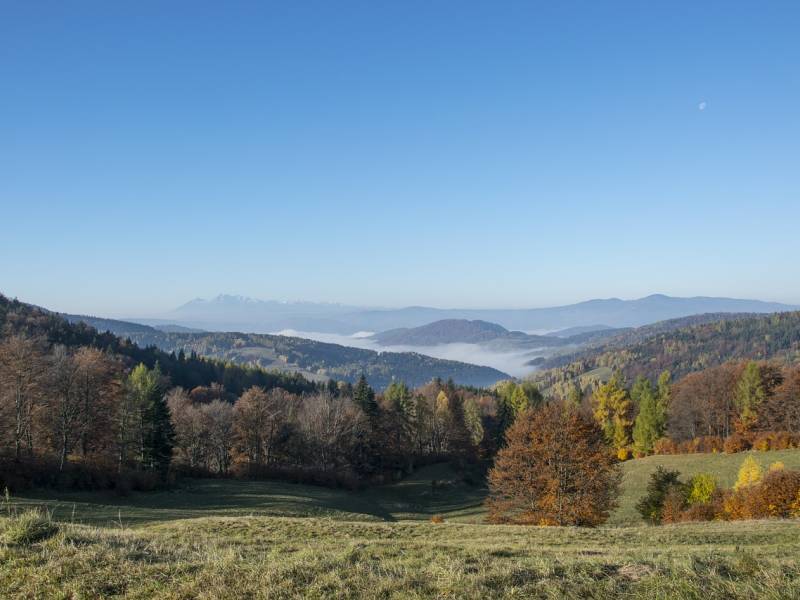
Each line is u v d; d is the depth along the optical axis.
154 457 56.03
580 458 32.53
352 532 21.56
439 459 91.06
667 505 38.41
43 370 51.00
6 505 27.47
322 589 8.15
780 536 20.30
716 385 86.88
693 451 73.62
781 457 62.44
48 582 8.43
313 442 76.12
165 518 30.36
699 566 8.52
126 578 8.58
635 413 94.12
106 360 62.75
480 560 9.95
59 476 44.16
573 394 109.06
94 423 55.62
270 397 83.56
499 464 36.31
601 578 8.50
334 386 151.50
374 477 78.75
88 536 10.99
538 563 9.41
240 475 64.44
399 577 8.62
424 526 24.16
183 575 8.70
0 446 46.41
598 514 32.66
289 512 37.84
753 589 7.22
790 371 82.00
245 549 11.85
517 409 100.00
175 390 91.50
